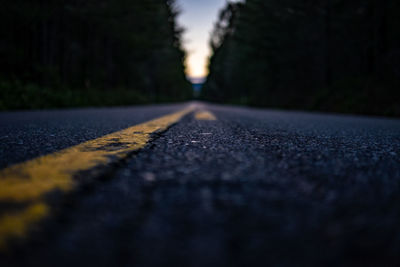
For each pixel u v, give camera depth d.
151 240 0.94
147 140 3.23
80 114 9.77
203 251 0.88
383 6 17.19
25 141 3.11
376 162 2.15
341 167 1.95
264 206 1.22
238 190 1.42
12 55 18.67
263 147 2.80
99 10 20.84
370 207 1.21
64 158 2.17
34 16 16.67
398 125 6.89
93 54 29.34
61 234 0.97
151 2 25.77
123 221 1.07
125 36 28.30
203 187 1.47
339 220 1.09
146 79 42.75
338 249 0.89
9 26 18.59
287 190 1.43
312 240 0.94
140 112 12.10
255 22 28.05
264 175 1.71
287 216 1.12
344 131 4.96
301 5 22.58
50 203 1.22
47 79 17.91
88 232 0.99
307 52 26.59
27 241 0.92
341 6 20.77
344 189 1.46
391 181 1.61
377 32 17.36
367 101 14.56
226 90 70.38
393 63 15.96
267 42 27.64
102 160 2.09
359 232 1.00
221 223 1.06
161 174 1.72
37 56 19.12
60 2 17.50
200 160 2.14
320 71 26.41
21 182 1.51
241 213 1.14
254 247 0.90
